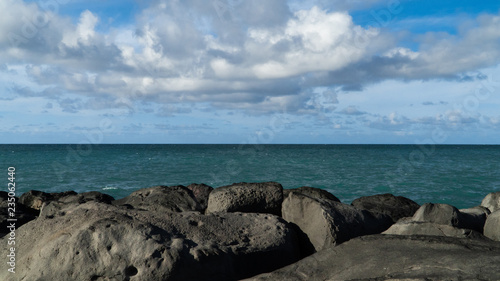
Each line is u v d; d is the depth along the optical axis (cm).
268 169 2888
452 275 288
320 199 512
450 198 1543
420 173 2580
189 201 601
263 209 584
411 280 288
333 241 456
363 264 339
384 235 388
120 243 371
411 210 723
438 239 363
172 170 2802
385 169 2909
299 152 7069
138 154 5678
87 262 361
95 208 451
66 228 405
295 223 509
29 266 371
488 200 733
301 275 343
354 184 1952
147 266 356
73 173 2559
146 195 643
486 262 301
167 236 391
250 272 402
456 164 3591
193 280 363
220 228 440
